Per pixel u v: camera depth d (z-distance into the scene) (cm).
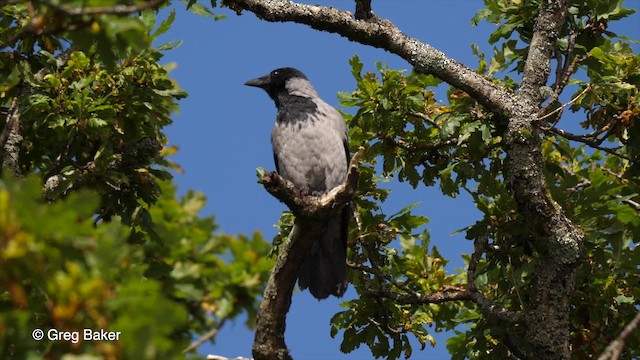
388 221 1255
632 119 1152
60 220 544
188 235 743
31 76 1071
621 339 693
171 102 1187
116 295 560
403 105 1231
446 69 1195
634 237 1196
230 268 726
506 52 1280
